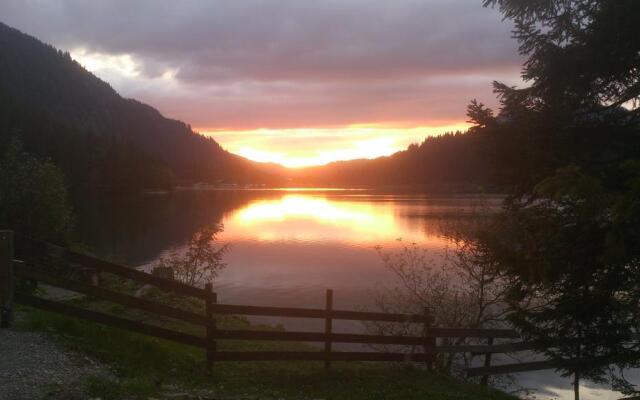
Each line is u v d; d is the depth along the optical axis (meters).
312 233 48.66
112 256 30.92
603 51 8.07
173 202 106.75
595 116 8.95
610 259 6.98
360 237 44.41
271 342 12.35
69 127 124.06
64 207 16.22
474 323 12.42
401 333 12.80
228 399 6.87
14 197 14.67
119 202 96.38
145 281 8.05
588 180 6.81
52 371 6.57
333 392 8.02
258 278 26.59
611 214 6.98
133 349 8.27
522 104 9.11
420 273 18.22
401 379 9.02
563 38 8.98
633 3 7.60
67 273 13.90
